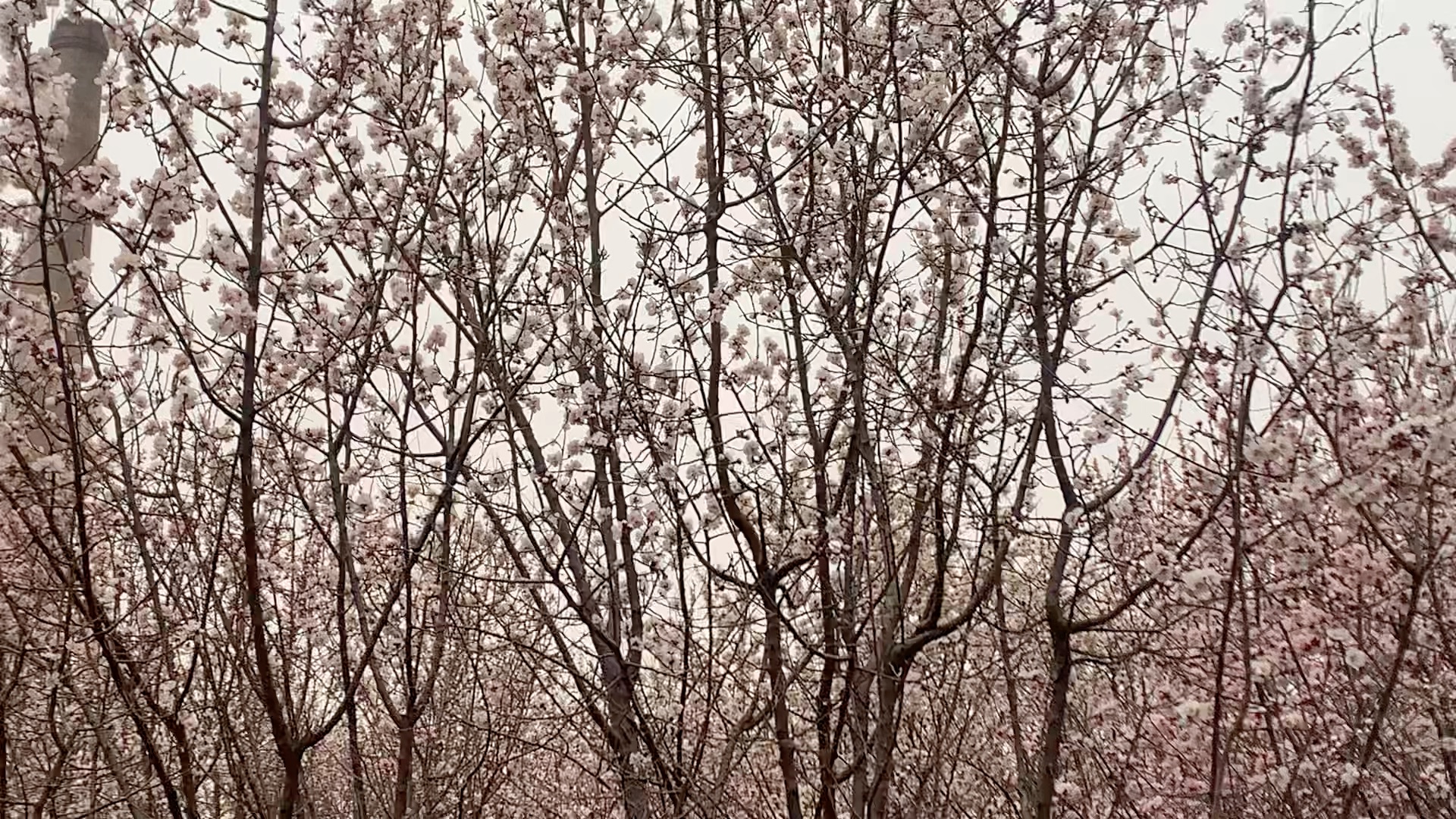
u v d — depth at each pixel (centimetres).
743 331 613
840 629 556
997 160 541
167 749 562
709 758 579
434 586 575
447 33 570
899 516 620
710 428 571
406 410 523
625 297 577
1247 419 449
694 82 601
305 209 523
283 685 536
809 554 556
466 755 632
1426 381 533
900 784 559
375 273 528
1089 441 509
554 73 609
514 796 799
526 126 608
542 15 592
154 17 475
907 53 536
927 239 638
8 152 418
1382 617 536
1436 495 546
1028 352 530
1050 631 561
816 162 609
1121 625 607
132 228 453
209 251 456
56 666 524
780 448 558
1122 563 502
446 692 635
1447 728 579
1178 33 481
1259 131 443
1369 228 480
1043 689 626
